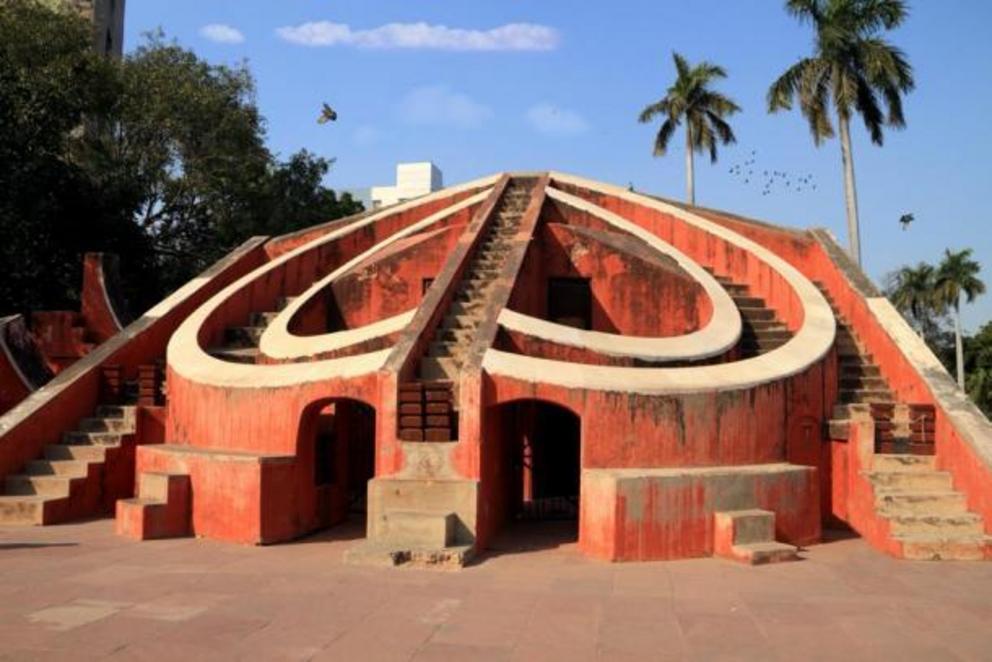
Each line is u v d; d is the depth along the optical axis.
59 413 11.88
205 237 27.27
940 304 47.59
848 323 13.94
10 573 7.42
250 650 5.30
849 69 26.08
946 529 8.96
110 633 5.59
